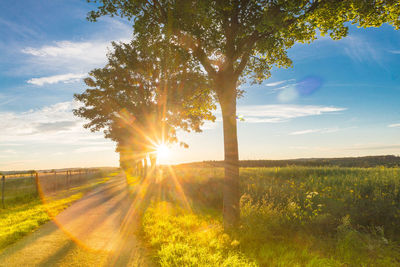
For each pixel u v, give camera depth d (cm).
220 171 2470
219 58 1020
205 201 1547
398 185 1201
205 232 818
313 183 1535
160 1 950
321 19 957
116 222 1016
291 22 905
